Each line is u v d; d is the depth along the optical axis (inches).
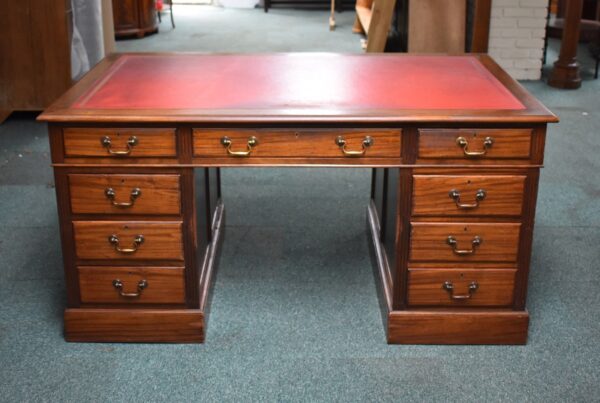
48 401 100.6
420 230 107.7
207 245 127.0
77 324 112.3
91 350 111.7
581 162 187.0
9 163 185.5
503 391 102.8
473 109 104.8
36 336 115.0
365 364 108.4
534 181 105.6
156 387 103.4
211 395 101.8
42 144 199.0
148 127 102.8
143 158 104.2
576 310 122.6
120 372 106.5
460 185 105.6
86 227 107.9
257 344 113.0
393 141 103.5
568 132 208.2
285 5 388.5
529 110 104.0
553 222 154.9
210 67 128.0
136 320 112.0
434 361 109.2
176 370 107.0
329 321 119.0
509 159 104.3
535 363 109.0
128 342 113.3
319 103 107.7
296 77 121.9
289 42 309.0
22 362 108.7
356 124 102.7
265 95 111.7
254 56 135.6
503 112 103.3
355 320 119.3
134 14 313.1
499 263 109.5
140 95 111.5
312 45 303.7
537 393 102.4
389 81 119.9
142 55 135.9
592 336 115.6
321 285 129.6
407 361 109.1
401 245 108.7
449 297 111.2
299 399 101.0
